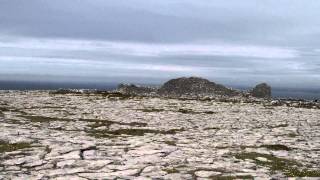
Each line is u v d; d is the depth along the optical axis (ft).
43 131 97.30
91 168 59.16
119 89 314.96
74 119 128.26
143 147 76.89
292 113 170.81
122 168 59.31
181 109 172.65
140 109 168.55
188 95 289.53
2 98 207.10
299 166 65.21
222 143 86.17
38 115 136.36
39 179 52.65
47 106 171.01
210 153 73.05
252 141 90.12
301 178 55.93
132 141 84.79
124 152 71.41
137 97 242.99
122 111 158.10
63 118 130.00
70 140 83.10
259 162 66.85
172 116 144.77
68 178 53.36
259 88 320.91
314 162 69.15
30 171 57.06
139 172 57.11
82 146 75.72
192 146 80.69
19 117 128.77
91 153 69.87
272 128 117.29
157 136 95.55
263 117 149.79
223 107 190.90
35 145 76.23
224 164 63.41
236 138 94.58
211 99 241.76
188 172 57.57
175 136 96.17
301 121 138.82
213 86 325.21
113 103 196.54
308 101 253.44
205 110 172.65
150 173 56.54
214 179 53.98
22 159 64.34
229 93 318.86
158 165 61.57
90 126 112.88
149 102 208.13
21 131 95.09
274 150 79.30
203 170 58.95
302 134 105.19
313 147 84.28
